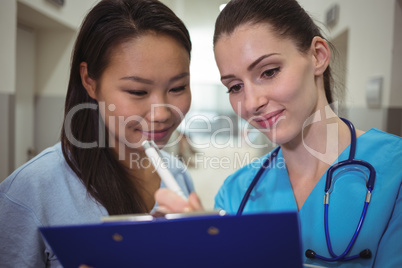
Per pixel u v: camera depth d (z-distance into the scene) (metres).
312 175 0.76
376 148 0.72
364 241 0.62
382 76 2.26
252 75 0.64
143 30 0.66
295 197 0.77
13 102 2.04
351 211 0.66
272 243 0.41
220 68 0.68
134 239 0.41
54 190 0.71
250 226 0.39
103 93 0.70
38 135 2.81
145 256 0.44
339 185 0.70
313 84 0.68
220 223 0.38
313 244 0.68
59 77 2.75
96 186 0.74
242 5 0.65
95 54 0.68
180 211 0.47
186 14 3.44
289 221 0.38
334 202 0.69
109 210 0.73
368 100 2.44
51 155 0.76
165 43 0.67
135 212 0.76
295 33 0.64
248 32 0.63
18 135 2.62
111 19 0.67
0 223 0.67
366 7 2.50
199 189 2.29
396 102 2.18
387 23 2.21
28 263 0.68
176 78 0.70
